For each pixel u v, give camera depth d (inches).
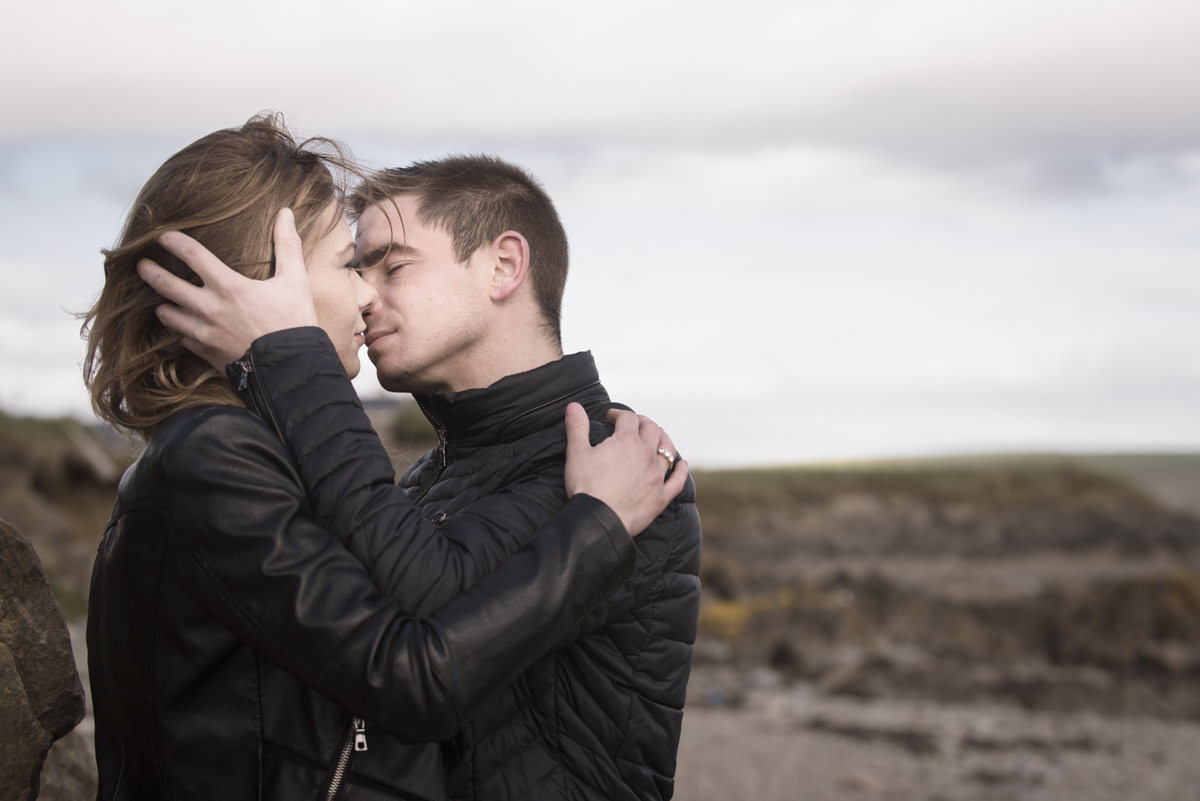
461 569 64.7
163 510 62.7
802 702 494.3
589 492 69.1
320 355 67.1
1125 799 350.9
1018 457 5231.3
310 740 63.2
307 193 71.7
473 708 61.3
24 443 529.7
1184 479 3442.4
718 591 813.9
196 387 68.8
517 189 86.0
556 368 81.5
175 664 63.5
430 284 81.7
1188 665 552.1
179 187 69.0
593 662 73.4
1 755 69.4
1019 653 596.1
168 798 63.6
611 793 73.0
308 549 61.4
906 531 1483.8
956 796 345.7
